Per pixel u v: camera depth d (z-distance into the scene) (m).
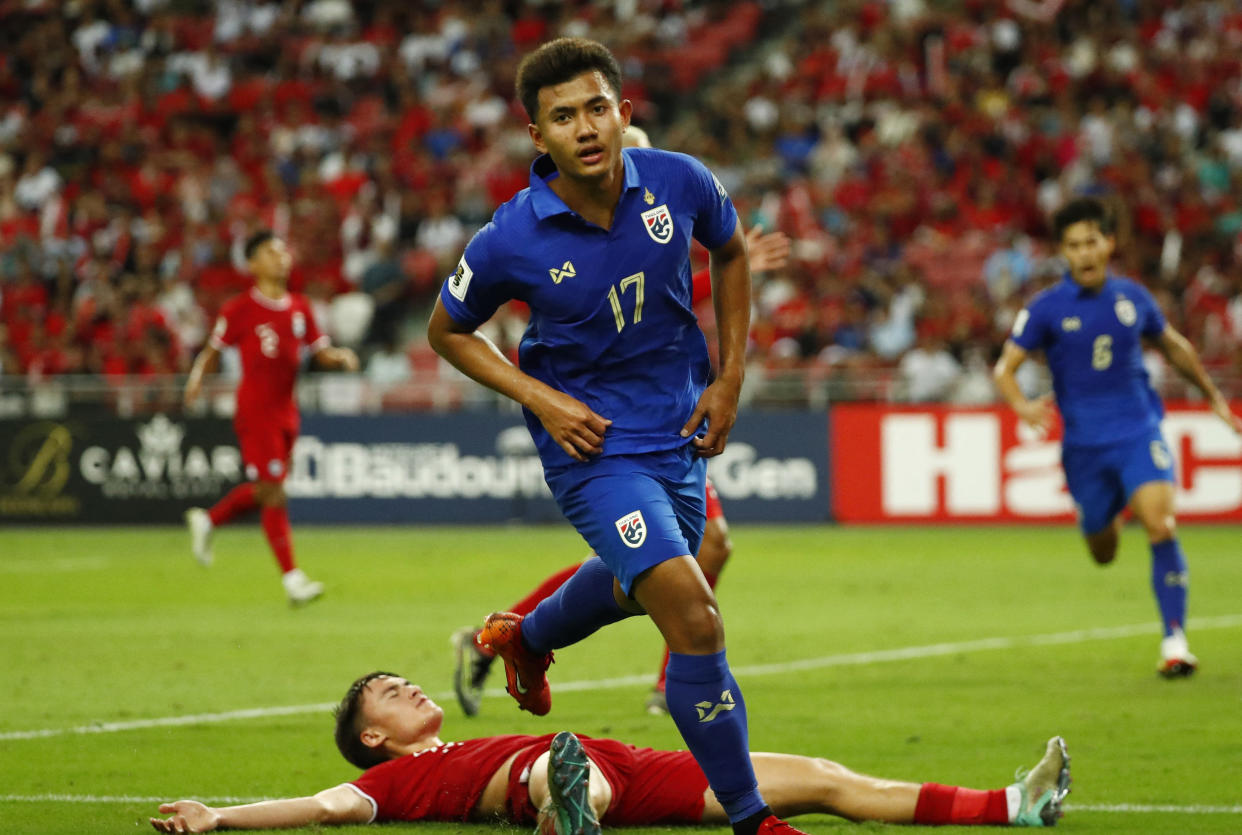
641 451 14.98
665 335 15.11
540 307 15.00
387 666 29.77
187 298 79.44
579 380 15.26
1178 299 73.62
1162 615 28.19
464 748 16.45
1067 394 30.20
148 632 35.22
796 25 102.31
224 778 19.45
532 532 64.50
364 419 68.00
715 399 15.53
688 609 14.23
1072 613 37.75
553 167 15.10
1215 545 55.31
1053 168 84.25
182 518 68.56
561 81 14.24
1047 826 16.05
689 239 15.09
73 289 83.19
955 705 24.70
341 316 79.06
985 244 76.44
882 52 92.31
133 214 88.19
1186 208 79.75
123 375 74.06
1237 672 28.08
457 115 92.25
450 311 15.19
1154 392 30.17
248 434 39.72
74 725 23.47
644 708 24.70
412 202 84.62
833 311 72.75
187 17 103.75
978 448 64.06
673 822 16.22
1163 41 92.12
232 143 93.50
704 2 103.31
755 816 14.49
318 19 101.62
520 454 67.12
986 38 92.31
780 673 28.38
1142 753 20.55
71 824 16.80
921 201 81.75
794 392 66.44
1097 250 29.45
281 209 85.56
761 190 83.75
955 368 67.81
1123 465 29.41
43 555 56.41
